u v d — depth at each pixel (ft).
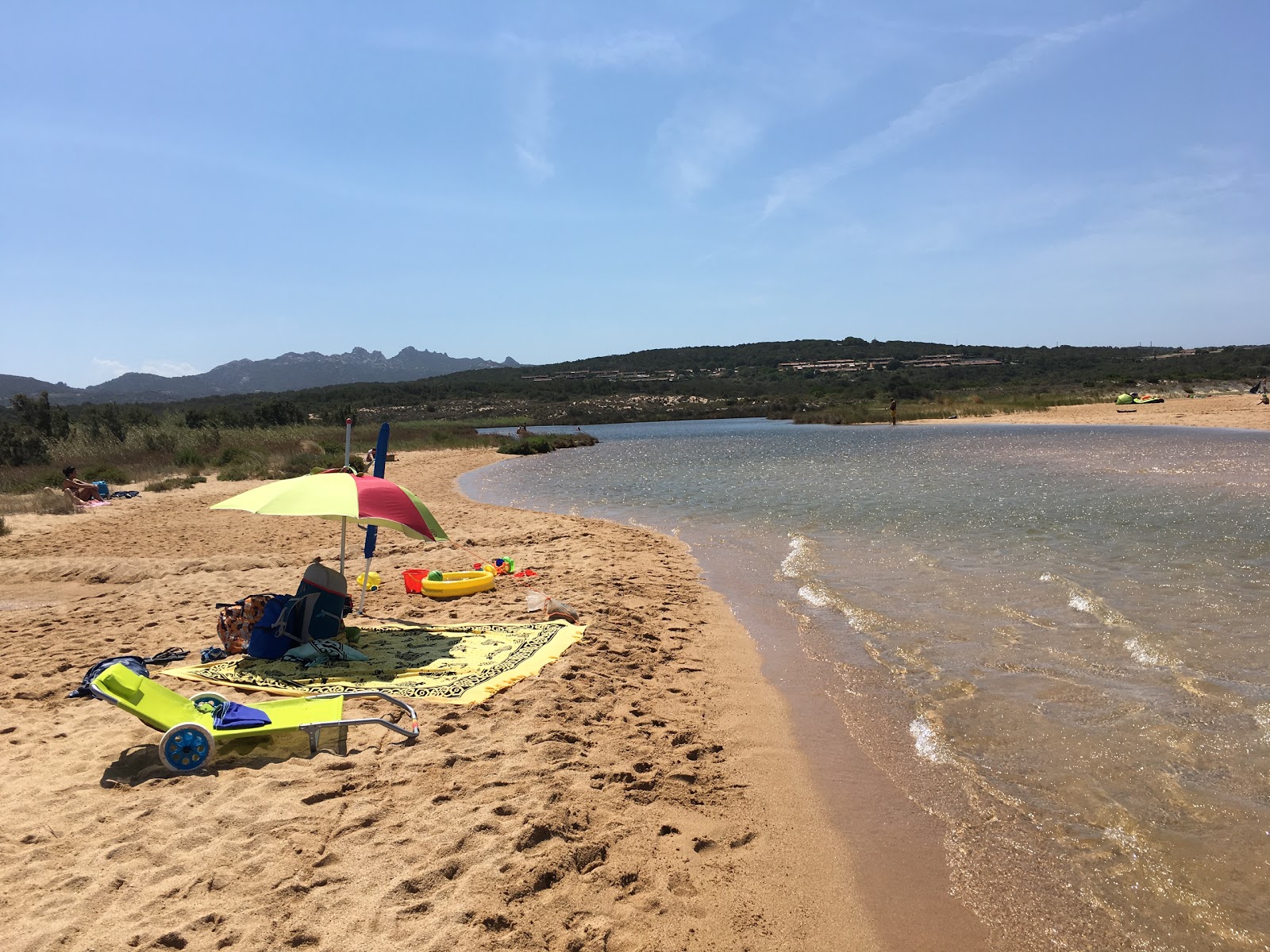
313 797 14.60
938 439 123.95
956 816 15.34
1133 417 147.13
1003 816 15.30
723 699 21.20
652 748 17.76
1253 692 20.24
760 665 23.84
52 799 14.55
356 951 10.66
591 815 14.52
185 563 38.78
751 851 14.11
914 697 20.99
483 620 26.81
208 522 53.11
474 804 14.46
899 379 275.18
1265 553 34.94
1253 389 177.68
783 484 69.77
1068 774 16.70
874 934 11.96
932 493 58.75
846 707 20.58
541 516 53.83
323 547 43.62
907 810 15.58
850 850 14.24
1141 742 17.89
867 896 12.91
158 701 16.16
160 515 56.90
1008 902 12.73
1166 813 15.12
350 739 17.30
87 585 36.76
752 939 11.75
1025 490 58.18
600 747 17.38
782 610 29.60
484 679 20.59
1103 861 13.78
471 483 83.10
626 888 12.65
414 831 13.52
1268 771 16.46
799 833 14.76
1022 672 22.26
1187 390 192.85
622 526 49.73
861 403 232.73
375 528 27.48
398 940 10.88
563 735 17.57
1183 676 21.40
